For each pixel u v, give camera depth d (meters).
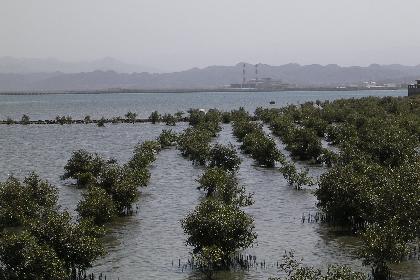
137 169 83.75
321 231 58.22
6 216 56.44
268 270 46.22
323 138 145.12
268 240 55.22
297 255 50.31
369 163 77.06
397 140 91.19
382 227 47.78
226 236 47.09
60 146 138.38
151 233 58.19
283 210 68.19
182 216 65.44
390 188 53.53
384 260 44.59
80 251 44.00
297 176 82.50
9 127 193.75
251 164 105.50
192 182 88.12
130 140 150.88
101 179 71.44
